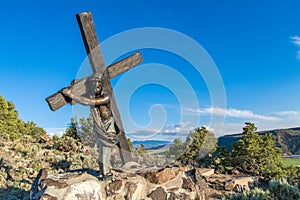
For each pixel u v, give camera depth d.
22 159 9.61
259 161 13.47
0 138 12.15
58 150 11.55
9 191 7.00
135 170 5.32
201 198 5.52
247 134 13.84
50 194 4.54
